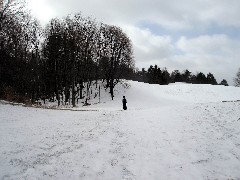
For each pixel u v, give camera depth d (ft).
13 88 138.31
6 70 152.05
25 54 176.45
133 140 51.88
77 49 168.25
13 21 143.43
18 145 46.03
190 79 536.83
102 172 38.58
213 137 51.31
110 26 199.31
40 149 45.42
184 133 54.60
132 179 36.76
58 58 177.47
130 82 237.04
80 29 176.86
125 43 197.16
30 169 37.52
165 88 232.12
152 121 65.67
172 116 68.44
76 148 47.09
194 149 46.55
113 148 47.62
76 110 97.86
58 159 41.96
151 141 51.16
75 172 38.19
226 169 39.22
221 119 61.21
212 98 207.82
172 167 40.42
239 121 58.65
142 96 201.05
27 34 179.32
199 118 63.72
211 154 44.32
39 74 182.19
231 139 49.62
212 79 533.96
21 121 65.00
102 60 197.26
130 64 201.87
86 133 56.49
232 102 75.56
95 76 203.31
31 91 175.11
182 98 208.23
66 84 175.11
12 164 38.34
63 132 56.80
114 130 58.80
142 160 42.88
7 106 88.28
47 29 187.93
